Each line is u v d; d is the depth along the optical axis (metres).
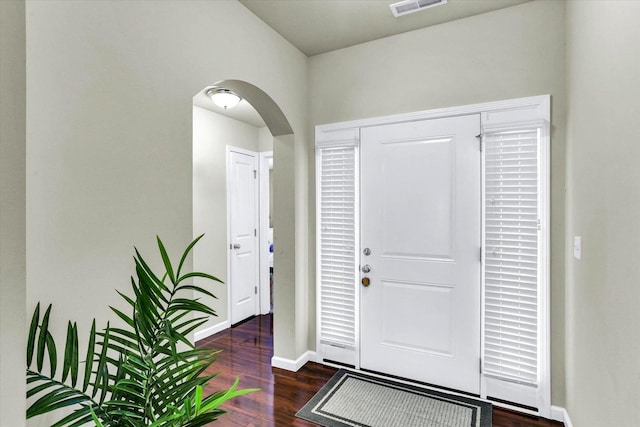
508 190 2.16
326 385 2.45
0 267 0.62
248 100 2.45
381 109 2.58
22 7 0.67
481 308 2.23
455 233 2.32
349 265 2.70
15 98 0.65
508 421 2.02
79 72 1.24
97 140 1.29
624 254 1.10
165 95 1.58
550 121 2.05
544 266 2.05
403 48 2.50
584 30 1.58
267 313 4.30
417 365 2.44
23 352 0.66
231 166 3.80
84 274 1.25
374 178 2.60
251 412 2.13
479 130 2.25
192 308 1.10
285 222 2.74
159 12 1.56
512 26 2.16
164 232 1.56
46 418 1.15
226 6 1.99
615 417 1.18
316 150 2.81
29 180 1.10
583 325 1.61
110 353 1.33
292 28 2.42
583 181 1.62
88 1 1.27
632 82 1.04
